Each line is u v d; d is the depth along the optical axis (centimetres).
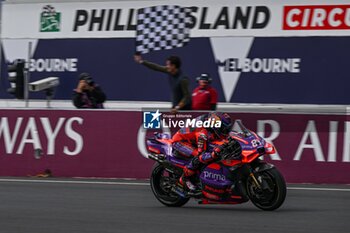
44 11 4453
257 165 1886
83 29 4359
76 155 2862
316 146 2581
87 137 2855
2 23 4547
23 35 4503
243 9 4031
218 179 1909
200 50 4103
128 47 4253
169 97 4122
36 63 4462
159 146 2061
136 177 2781
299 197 2189
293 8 3941
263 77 3984
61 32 4409
